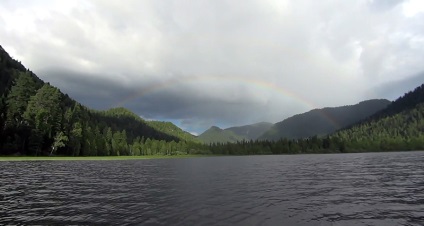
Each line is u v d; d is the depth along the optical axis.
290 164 106.00
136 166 99.12
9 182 47.38
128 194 35.09
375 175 56.44
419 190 37.31
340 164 96.88
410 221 21.94
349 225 20.88
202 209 25.94
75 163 109.06
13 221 22.08
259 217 23.05
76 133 162.75
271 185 43.56
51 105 157.00
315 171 69.69
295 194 34.62
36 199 31.64
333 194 34.59
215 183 46.69
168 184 45.47
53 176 57.62
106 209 26.20
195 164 116.38
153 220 22.12
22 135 140.12
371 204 28.30
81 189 39.69
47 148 150.75
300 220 22.16
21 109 153.12
